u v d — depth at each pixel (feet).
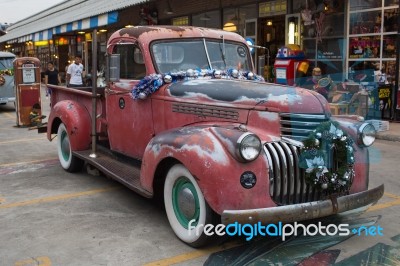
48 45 103.71
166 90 16.30
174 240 14.42
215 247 13.89
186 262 12.93
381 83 35.19
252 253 13.50
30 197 18.97
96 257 13.24
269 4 44.70
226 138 12.48
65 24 68.18
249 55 19.43
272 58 45.44
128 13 64.18
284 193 12.74
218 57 18.43
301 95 13.55
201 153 12.64
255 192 12.35
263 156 12.55
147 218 16.40
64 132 22.80
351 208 13.25
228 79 16.69
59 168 24.03
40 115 40.63
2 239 14.56
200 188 12.61
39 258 13.19
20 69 39.27
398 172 22.62
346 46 39.45
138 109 17.69
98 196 19.03
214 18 51.98
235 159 12.28
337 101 18.75
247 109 13.80
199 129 13.56
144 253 13.51
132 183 16.08
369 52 38.17
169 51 17.58
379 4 37.09
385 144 29.27
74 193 19.48
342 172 13.17
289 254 13.42
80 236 14.75
